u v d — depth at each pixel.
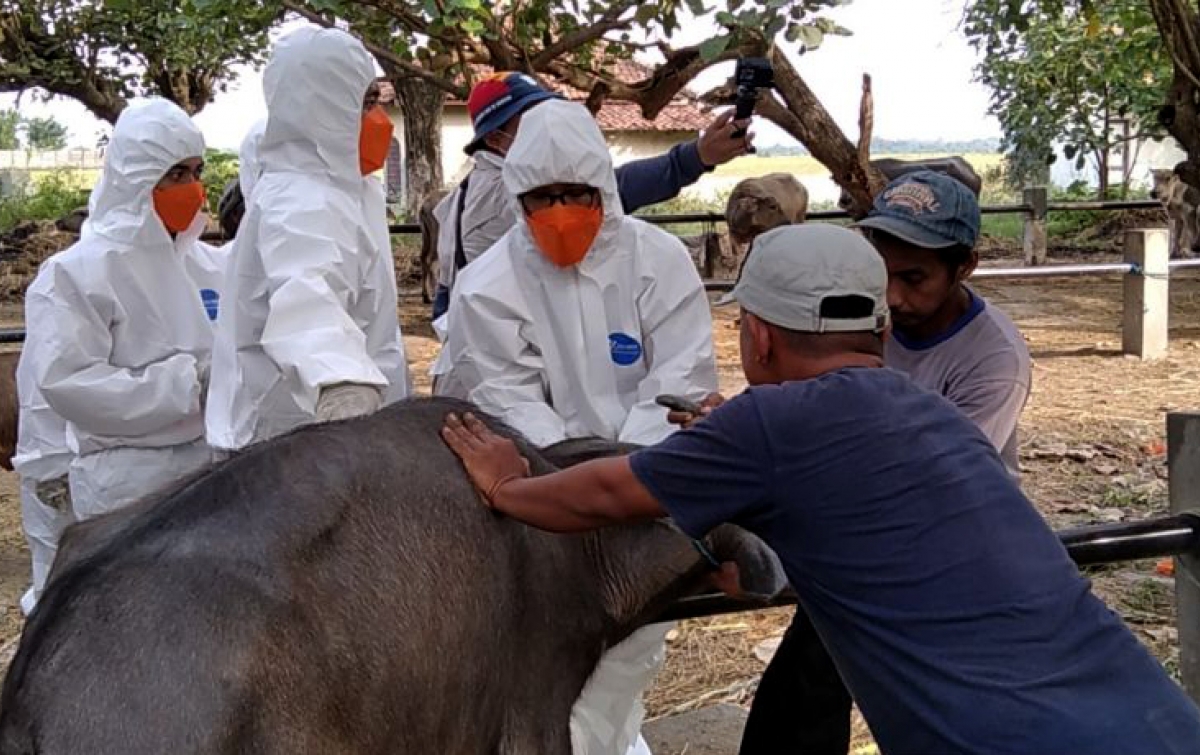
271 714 2.04
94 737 1.95
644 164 4.44
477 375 3.52
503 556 2.55
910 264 3.18
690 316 3.56
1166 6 9.93
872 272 2.52
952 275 3.21
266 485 2.30
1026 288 14.97
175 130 3.78
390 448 2.48
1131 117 20.89
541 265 3.50
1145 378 9.84
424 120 20.56
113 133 3.82
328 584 2.22
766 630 5.33
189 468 3.77
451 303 3.61
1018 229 21.91
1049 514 6.55
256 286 3.34
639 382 3.58
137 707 1.97
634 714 3.21
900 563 2.32
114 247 3.74
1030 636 2.27
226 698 2.00
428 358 10.91
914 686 2.29
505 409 3.45
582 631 2.76
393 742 2.28
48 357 3.64
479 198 4.32
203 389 3.75
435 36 7.12
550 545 2.71
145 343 3.79
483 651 2.49
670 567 2.86
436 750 2.40
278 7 7.04
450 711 2.42
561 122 3.38
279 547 2.20
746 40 6.19
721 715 4.51
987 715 2.23
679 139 30.72
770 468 2.38
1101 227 19.95
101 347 3.71
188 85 19.38
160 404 3.67
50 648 2.04
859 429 2.37
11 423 5.39
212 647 2.03
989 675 2.26
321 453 2.40
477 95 4.32
